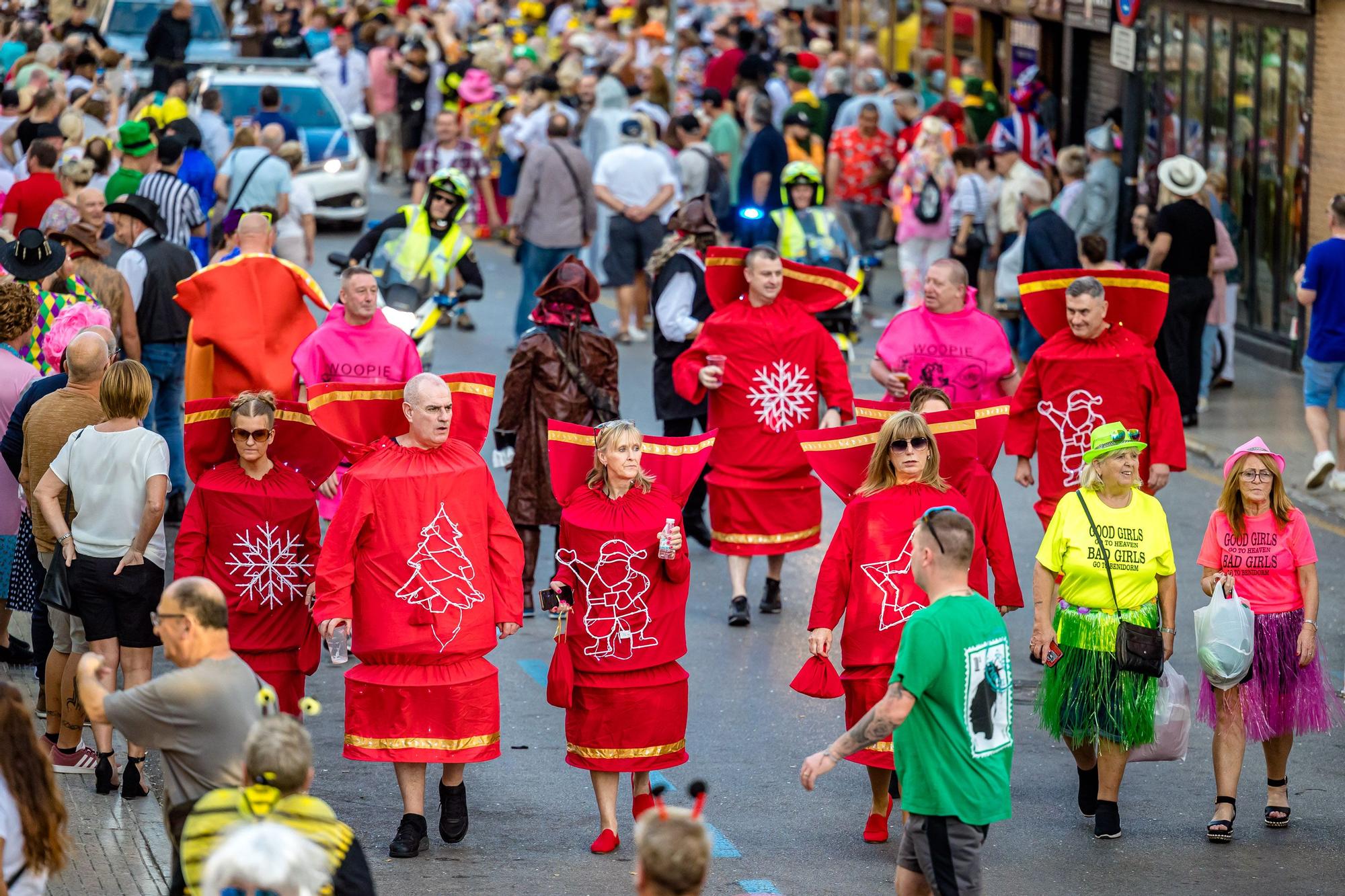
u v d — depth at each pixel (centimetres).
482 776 1900
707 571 2722
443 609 1641
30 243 2291
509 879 1603
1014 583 1780
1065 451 2219
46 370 2294
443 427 1661
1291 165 3803
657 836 1000
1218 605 1705
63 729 1825
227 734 1243
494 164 5616
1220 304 3544
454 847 1686
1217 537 1759
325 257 5175
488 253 5519
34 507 1841
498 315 4547
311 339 2247
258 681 1284
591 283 2398
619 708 1658
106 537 1742
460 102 5912
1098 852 1691
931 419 1825
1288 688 1727
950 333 2292
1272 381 3816
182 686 1237
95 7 6762
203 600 1251
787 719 2078
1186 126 4300
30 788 1164
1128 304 2208
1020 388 2253
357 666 1672
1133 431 1723
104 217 3023
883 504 1706
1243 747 1723
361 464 1661
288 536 1759
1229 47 4041
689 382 2406
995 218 4144
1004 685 1373
